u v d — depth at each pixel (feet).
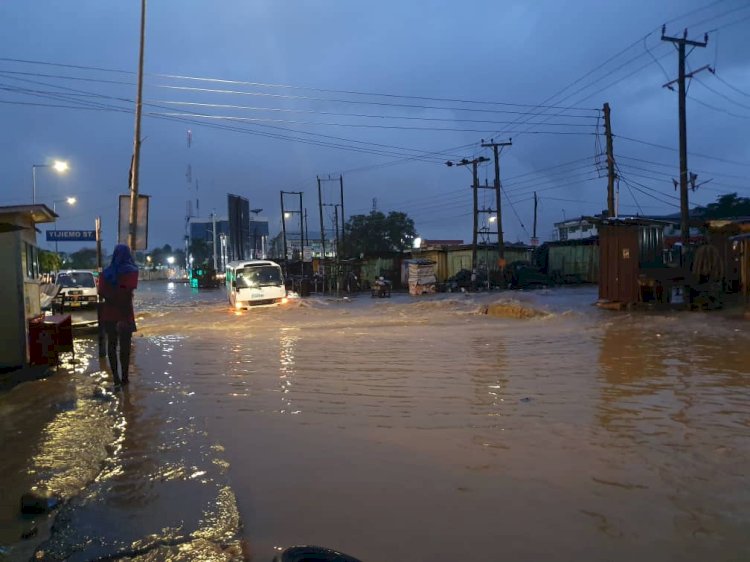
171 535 10.42
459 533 10.53
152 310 78.07
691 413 18.70
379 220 195.72
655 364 27.78
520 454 14.79
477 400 20.81
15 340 29.48
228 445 15.75
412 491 12.44
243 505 11.78
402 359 30.68
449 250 129.90
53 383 25.53
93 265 327.26
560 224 192.54
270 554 9.75
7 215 28.76
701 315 49.14
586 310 56.95
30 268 32.35
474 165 109.60
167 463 14.32
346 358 31.42
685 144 70.59
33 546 10.14
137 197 56.49
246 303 73.10
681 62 70.44
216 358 32.58
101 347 32.30
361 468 13.87
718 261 54.75
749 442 15.67
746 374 25.13
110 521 11.03
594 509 11.51
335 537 10.41
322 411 19.52
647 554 9.77
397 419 18.34
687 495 12.17
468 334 41.70
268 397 21.80
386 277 136.36
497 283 111.96
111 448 15.65
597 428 17.08
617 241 58.44
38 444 16.10
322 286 126.62
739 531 10.57
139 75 57.11
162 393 22.82
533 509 11.51
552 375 25.39
